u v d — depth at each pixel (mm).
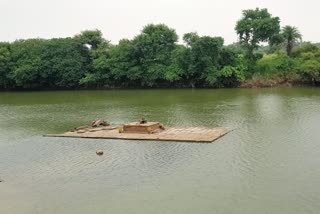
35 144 39969
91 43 111562
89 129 44969
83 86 110062
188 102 68500
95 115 57219
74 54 108562
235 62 99875
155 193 25156
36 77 107562
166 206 23172
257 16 104062
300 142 35688
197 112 55875
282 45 117000
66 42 110312
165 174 28516
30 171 30984
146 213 22453
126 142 38156
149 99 75750
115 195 25250
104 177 28688
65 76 106125
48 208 23844
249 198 23688
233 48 104750
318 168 28297
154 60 103688
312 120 45844
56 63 106562
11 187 27594
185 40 100250
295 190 24516
